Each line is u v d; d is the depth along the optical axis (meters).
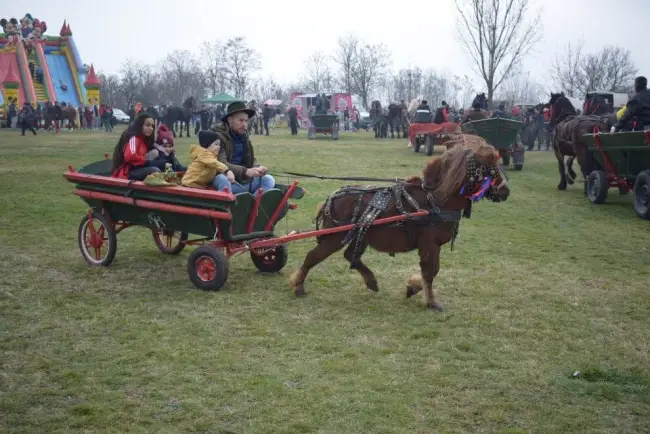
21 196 14.26
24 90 50.94
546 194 16.30
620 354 6.14
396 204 7.10
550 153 29.31
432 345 6.27
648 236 11.47
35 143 29.36
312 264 7.64
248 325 6.70
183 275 8.48
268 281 8.31
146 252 9.64
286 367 5.67
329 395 5.15
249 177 8.10
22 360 5.71
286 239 7.57
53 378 5.36
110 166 9.46
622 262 9.62
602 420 4.89
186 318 6.86
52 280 8.14
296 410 4.91
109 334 6.37
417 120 27.81
